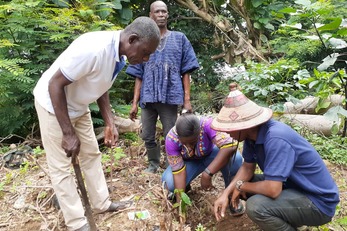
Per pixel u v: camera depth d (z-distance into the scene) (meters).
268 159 2.19
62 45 4.60
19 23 4.39
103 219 2.79
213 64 7.53
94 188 2.77
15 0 4.39
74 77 2.11
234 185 2.50
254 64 4.88
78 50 2.09
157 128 4.52
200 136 2.82
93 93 2.32
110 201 2.89
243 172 2.56
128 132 4.81
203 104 6.39
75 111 2.41
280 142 2.15
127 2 6.14
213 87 7.54
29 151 4.16
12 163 3.91
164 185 2.94
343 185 3.40
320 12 3.90
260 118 2.19
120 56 2.23
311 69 6.25
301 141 2.24
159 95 3.30
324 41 4.23
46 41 4.72
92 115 4.97
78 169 2.30
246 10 6.97
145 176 3.51
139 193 3.16
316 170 2.25
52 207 3.01
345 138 4.35
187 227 2.62
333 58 3.89
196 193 3.34
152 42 2.16
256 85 4.66
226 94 6.30
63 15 4.49
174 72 3.34
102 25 4.91
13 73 3.97
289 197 2.29
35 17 4.47
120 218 2.79
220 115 2.30
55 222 2.80
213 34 7.53
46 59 4.69
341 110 3.86
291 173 2.24
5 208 3.05
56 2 4.91
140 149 4.21
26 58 4.69
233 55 7.07
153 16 3.33
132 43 2.15
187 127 2.61
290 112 5.04
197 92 6.95
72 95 2.32
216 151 2.99
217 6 7.41
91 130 2.67
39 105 2.33
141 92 3.46
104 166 3.71
